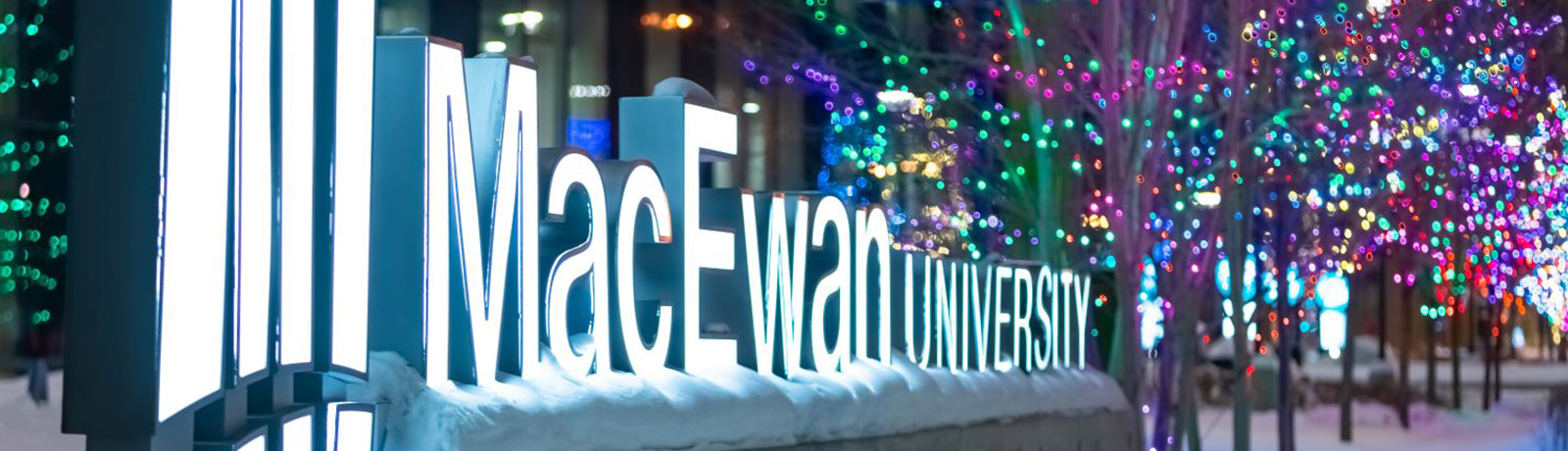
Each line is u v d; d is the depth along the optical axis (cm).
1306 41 2227
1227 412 3575
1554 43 2773
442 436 737
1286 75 2231
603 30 3162
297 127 642
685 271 986
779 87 3291
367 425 710
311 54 653
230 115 587
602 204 897
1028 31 2075
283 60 629
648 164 937
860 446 1176
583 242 887
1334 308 3123
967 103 2391
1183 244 2039
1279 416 2375
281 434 648
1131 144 1952
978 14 2697
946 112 2631
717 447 977
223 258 588
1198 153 2102
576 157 872
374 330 757
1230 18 1981
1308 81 2228
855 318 1245
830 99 3022
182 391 570
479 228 799
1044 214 2133
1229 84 2058
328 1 668
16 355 2614
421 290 753
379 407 730
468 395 767
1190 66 2080
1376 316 6366
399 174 754
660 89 1005
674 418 926
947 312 1423
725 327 1071
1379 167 2366
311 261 655
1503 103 2577
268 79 618
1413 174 2469
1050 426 1579
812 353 1158
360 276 693
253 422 645
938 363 1395
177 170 563
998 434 1447
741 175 3234
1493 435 3189
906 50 2394
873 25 2794
